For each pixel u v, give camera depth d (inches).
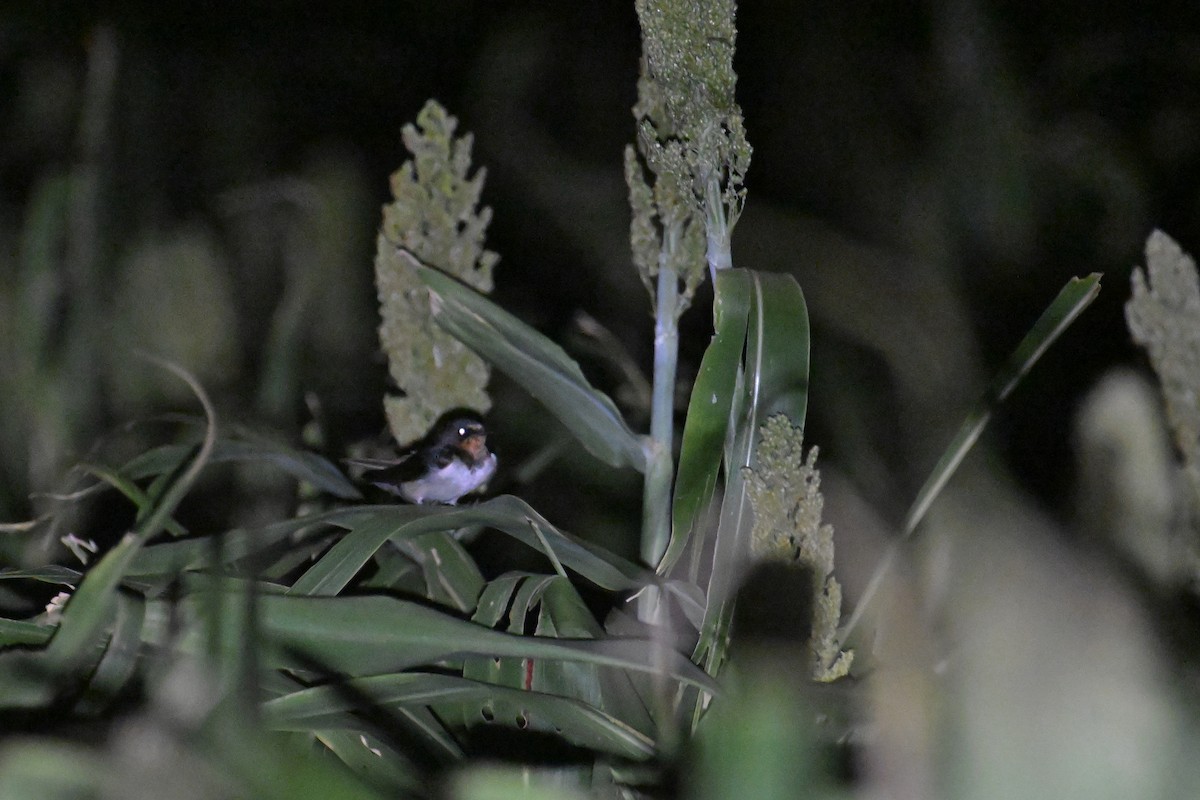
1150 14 643.5
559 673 565.6
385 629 560.4
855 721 560.7
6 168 639.8
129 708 559.8
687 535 565.9
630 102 724.0
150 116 672.4
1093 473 563.2
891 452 588.4
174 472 570.6
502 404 601.0
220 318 601.9
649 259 569.6
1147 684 527.2
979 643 542.3
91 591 558.3
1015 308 600.1
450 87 784.3
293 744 562.6
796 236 599.2
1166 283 569.3
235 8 738.8
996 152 602.5
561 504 597.3
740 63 673.6
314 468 573.9
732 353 565.9
